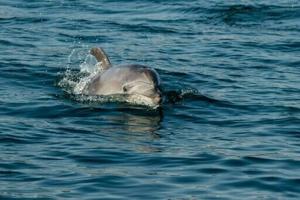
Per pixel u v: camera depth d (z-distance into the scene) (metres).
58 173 30.84
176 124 37.94
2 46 55.84
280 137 36.16
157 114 39.41
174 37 62.06
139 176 30.77
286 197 28.98
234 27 66.88
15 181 29.84
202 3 74.94
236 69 51.00
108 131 36.44
